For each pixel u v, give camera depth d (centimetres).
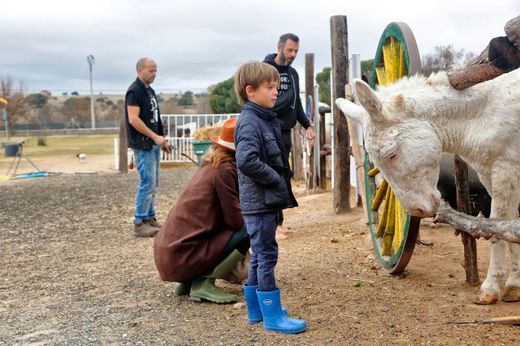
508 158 411
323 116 1114
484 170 426
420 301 455
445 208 391
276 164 403
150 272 593
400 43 491
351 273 545
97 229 867
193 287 492
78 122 5122
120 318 457
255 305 425
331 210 889
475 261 488
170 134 2134
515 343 368
